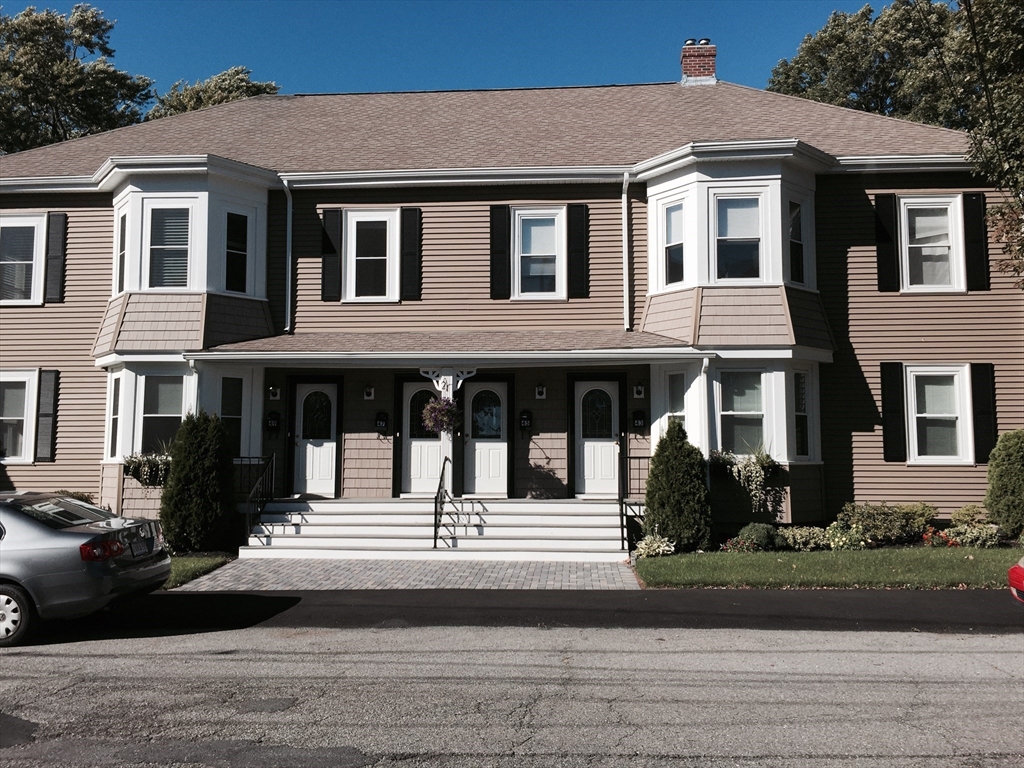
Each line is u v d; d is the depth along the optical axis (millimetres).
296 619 8391
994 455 13047
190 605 9062
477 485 14922
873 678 6262
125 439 13844
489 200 15188
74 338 15141
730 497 13062
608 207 15031
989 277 14094
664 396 14219
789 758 4711
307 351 13531
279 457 14773
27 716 5484
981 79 12664
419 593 9633
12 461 15047
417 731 5160
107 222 15328
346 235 15289
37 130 32219
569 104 18656
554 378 14898
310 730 5184
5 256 15414
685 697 5828
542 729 5188
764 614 8367
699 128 16406
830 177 14469
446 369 13625
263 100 20234
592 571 11117
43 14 32188
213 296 14211
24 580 7434
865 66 33531
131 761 4699
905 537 13055
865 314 14211
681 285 13984
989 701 5711
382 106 19359
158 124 18438
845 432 14039
